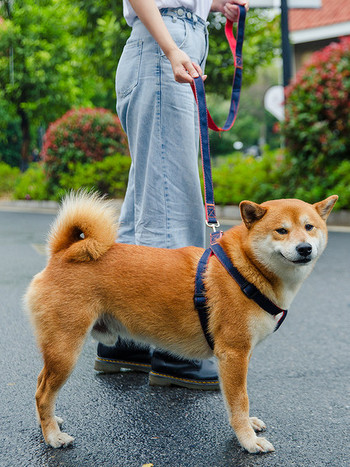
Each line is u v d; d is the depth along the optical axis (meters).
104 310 2.69
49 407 2.51
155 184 3.22
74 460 2.35
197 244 3.37
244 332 2.51
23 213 13.27
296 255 2.47
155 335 2.72
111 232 2.71
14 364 3.42
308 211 2.67
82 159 14.67
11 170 20.33
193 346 2.72
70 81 20.89
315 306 4.79
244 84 17.41
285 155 10.54
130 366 3.35
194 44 3.17
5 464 2.30
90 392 3.07
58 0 16.89
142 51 3.18
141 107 3.21
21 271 6.15
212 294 2.58
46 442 2.48
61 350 2.54
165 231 3.23
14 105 21.17
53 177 14.96
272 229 2.56
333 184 9.67
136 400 2.97
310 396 2.98
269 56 16.25
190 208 3.29
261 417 2.75
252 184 10.66
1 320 4.33
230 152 42.22
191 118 3.24
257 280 2.54
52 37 20.67
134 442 2.51
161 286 2.65
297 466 2.29
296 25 18.48
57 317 2.57
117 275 2.66
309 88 9.86
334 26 17.58
